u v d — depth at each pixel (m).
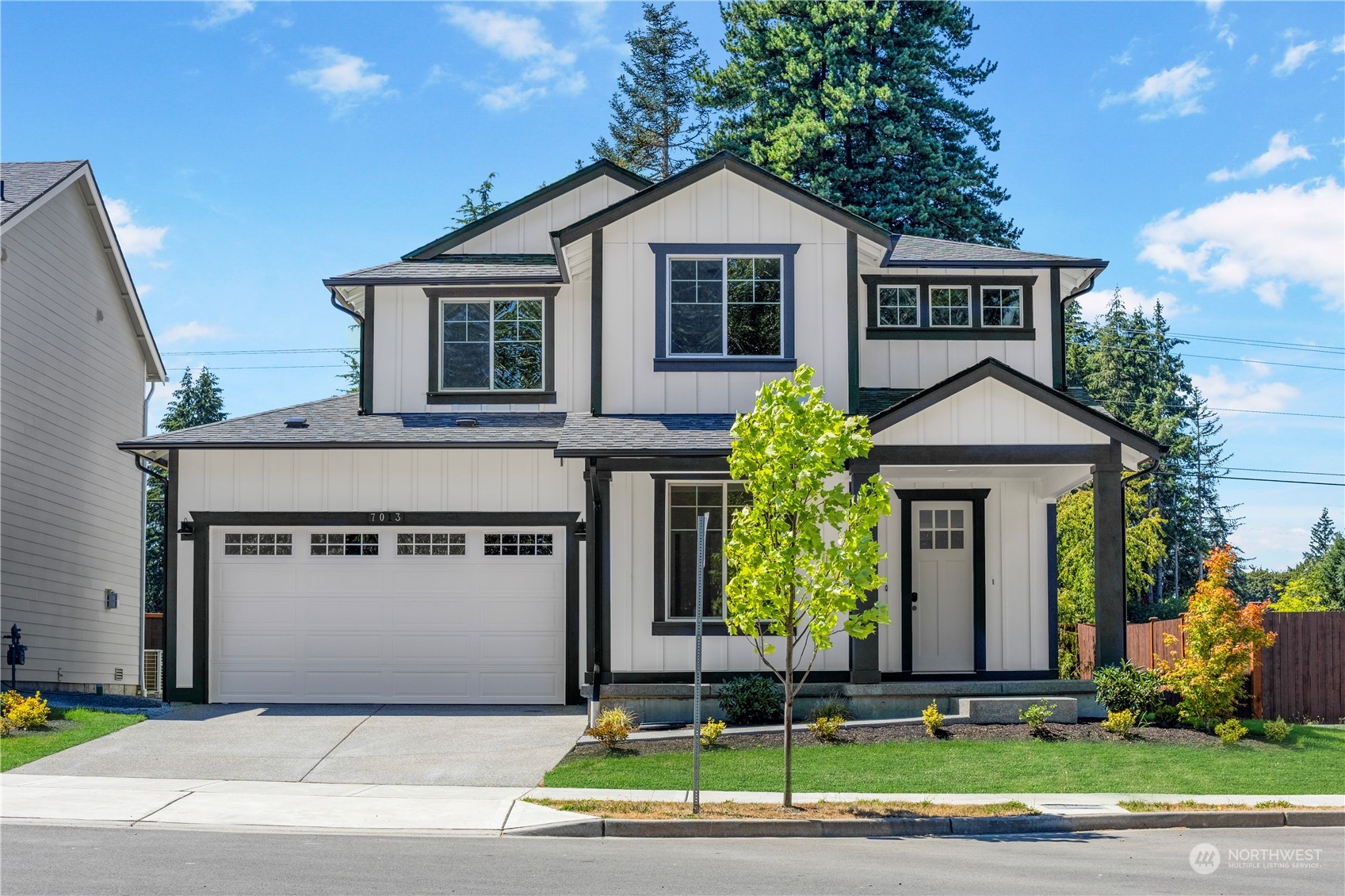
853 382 20.11
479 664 20.75
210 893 9.12
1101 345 59.31
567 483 20.88
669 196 20.42
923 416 18.58
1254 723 18.50
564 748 16.69
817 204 20.22
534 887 9.50
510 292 22.06
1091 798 13.93
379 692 20.73
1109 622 18.50
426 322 22.20
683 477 19.78
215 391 58.69
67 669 25.22
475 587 20.88
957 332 21.84
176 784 14.27
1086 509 31.59
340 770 15.30
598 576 18.73
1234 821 13.02
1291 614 19.47
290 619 20.84
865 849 11.53
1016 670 20.91
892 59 39.66
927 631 21.05
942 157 38.97
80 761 15.49
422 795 13.82
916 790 14.35
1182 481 59.06
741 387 20.23
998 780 14.80
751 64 40.88
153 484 47.94
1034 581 21.16
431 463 20.95
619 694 18.42
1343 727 18.53
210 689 20.66
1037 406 18.64
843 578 13.32
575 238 20.16
